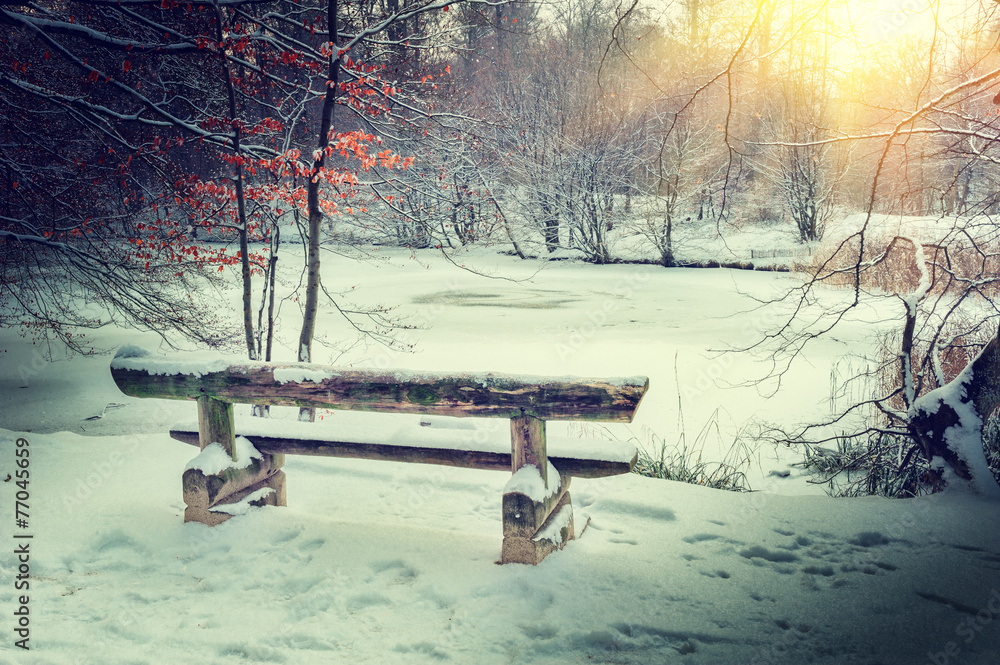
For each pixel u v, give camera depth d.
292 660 2.54
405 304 19.61
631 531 3.83
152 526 3.63
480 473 4.86
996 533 3.72
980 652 2.62
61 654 2.55
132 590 3.04
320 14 7.45
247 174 8.09
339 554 3.39
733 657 2.59
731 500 4.29
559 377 3.10
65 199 8.13
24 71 7.41
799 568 3.33
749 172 32.72
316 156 6.67
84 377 10.86
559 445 3.49
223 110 7.93
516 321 16.86
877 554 3.49
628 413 2.99
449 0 7.28
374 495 4.48
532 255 33.12
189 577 3.18
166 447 5.36
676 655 2.61
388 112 7.90
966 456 4.59
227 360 3.55
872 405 8.95
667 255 29.92
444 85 9.66
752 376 10.98
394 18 7.14
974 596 3.04
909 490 5.68
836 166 24.95
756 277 25.48
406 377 3.26
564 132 30.52
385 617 2.85
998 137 5.06
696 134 27.39
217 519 3.62
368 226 8.41
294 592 3.06
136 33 7.61
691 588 3.12
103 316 14.70
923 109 4.76
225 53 6.38
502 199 26.50
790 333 14.27
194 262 8.27
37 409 9.11
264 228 8.17
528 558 3.22
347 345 13.02
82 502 4.00
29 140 8.12
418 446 3.50
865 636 2.74
